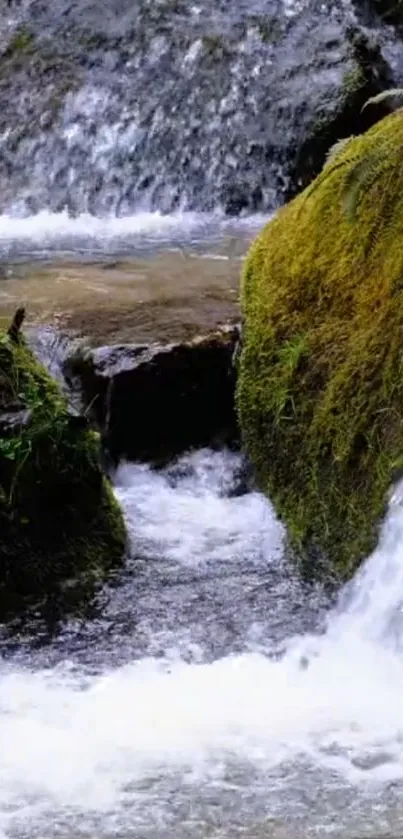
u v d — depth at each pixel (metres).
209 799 3.14
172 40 9.83
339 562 4.29
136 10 10.21
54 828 3.01
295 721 3.54
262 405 4.91
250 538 4.78
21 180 9.58
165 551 4.68
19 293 6.38
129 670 3.94
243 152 9.03
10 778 3.25
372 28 9.87
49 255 7.48
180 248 7.66
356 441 4.32
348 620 4.11
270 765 3.30
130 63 9.86
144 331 5.61
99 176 9.40
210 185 9.06
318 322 4.73
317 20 9.73
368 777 3.23
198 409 5.34
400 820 3.03
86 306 6.09
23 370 4.63
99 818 3.06
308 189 5.21
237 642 4.11
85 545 4.49
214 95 9.36
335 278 4.71
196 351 5.34
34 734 3.49
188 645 4.10
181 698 3.72
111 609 4.32
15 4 10.71
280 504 4.75
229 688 3.78
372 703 3.65
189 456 5.32
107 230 8.44
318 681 3.81
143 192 9.25
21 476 4.42
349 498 4.30
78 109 9.70
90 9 10.42
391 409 4.19
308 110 8.94
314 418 4.58
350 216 4.51
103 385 5.25
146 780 3.23
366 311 4.49
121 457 5.27
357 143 5.02
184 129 9.30
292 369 4.74
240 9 9.95
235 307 6.01
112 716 3.60
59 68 10.02
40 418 4.50
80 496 4.55
